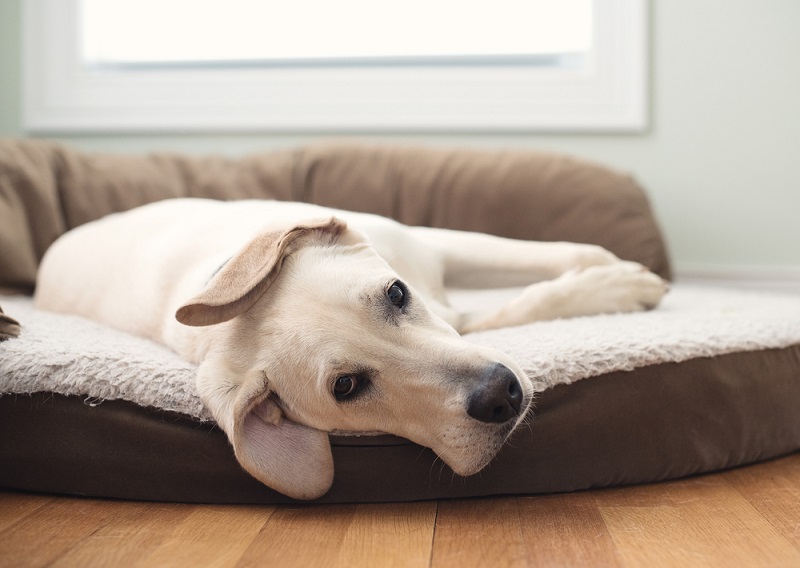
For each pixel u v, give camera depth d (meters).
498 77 1.61
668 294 1.23
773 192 1.57
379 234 0.94
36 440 0.82
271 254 0.76
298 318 0.75
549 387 0.80
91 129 1.69
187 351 0.84
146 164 1.46
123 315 0.99
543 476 0.80
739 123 1.57
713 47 1.56
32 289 1.33
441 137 1.65
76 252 1.17
